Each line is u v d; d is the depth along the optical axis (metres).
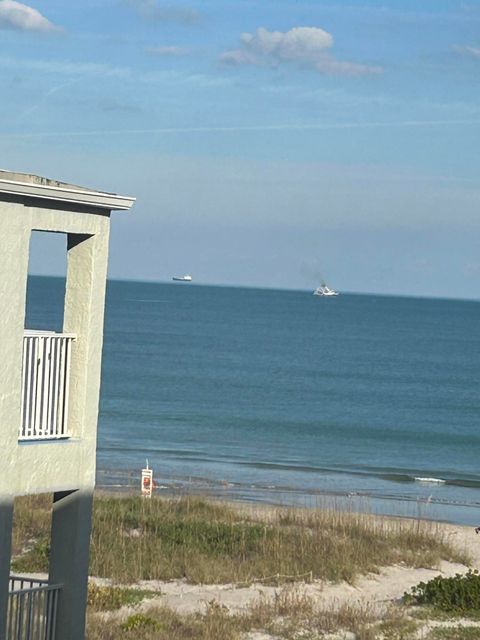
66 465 41.72
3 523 39.25
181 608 61.50
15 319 39.31
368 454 167.88
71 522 42.62
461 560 78.00
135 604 61.69
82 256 42.66
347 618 59.41
